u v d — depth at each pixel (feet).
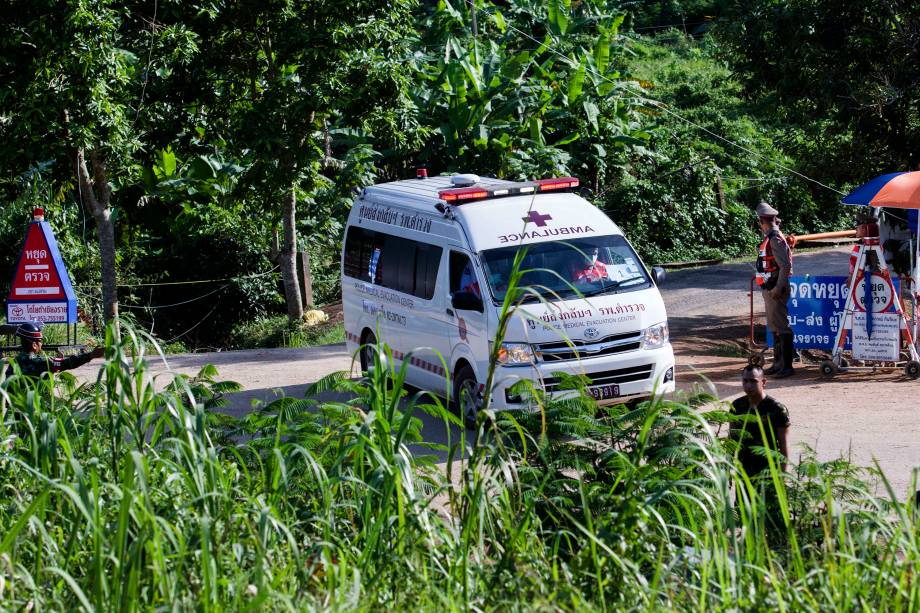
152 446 18.12
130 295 77.30
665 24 161.17
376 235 41.63
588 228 35.65
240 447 20.72
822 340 43.88
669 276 77.51
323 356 53.36
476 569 15.35
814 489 18.61
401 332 39.19
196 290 84.74
